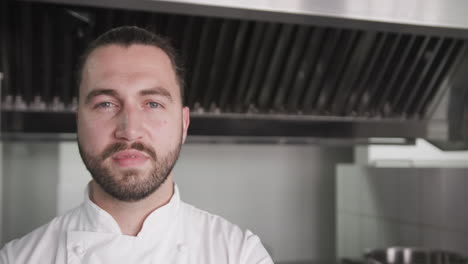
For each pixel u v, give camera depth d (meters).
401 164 2.23
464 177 1.59
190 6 0.97
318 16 1.04
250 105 1.43
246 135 1.50
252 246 0.81
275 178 2.37
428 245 1.77
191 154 2.26
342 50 1.33
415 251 1.59
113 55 0.73
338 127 1.51
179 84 0.78
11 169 2.08
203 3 0.97
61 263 0.75
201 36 1.25
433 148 2.02
